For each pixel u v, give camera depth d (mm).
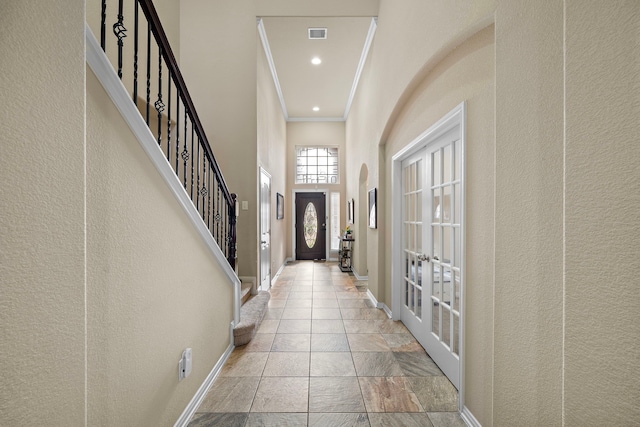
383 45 3469
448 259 2182
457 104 1875
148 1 1307
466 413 1734
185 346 1679
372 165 4133
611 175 787
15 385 662
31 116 686
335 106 6938
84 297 832
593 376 829
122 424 1144
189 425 1681
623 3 752
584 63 849
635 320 739
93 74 991
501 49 1357
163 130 3479
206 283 1990
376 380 2145
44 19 715
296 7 3904
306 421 1728
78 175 812
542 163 1145
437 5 1956
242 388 2037
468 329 1741
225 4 4020
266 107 4750
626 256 757
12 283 653
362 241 5586
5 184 636
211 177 3906
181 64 4023
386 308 3662
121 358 1137
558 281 1086
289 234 7805
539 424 1164
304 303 4031
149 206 1317
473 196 1695
